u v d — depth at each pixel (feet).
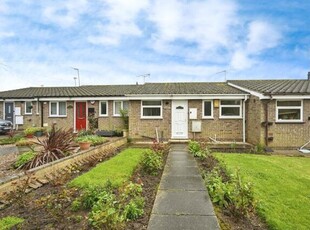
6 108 72.59
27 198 18.28
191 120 54.70
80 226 14.10
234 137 53.98
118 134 56.44
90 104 66.74
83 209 16.28
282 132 46.55
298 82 60.70
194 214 15.55
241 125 54.03
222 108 54.60
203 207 16.63
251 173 26.22
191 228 13.74
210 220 14.74
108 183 20.15
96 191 17.07
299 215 16.76
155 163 26.08
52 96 67.21
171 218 14.97
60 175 23.88
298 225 15.34
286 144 46.42
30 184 21.07
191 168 27.99
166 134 54.85
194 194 19.17
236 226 14.71
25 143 42.91
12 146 43.29
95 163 30.25
